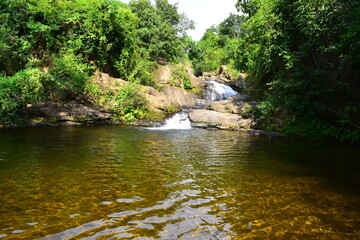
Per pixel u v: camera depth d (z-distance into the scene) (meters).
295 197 3.39
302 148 7.39
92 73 15.51
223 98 22.28
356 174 4.59
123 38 17.98
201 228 2.49
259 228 2.52
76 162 5.12
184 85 22.53
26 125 11.02
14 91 11.30
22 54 13.11
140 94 15.20
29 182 3.80
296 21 10.06
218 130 11.62
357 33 6.87
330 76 10.14
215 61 37.34
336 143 8.50
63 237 2.27
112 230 2.42
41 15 14.15
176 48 27.61
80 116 12.76
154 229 2.45
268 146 7.66
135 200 3.19
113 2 16.53
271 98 11.09
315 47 9.93
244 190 3.64
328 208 3.04
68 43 14.98
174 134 10.00
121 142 7.82
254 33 11.98
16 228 2.42
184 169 4.79
